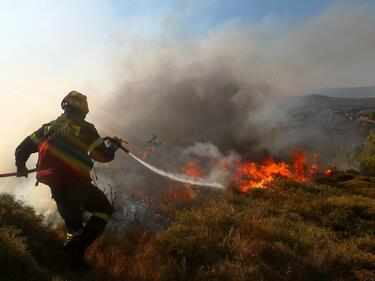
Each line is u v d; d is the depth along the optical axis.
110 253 4.98
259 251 5.50
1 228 4.14
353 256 5.91
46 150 4.26
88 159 4.35
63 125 4.32
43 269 3.81
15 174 4.46
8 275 3.51
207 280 4.65
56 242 4.79
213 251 5.49
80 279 4.18
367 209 10.51
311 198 12.51
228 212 7.17
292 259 5.44
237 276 4.79
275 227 7.03
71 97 4.42
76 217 4.27
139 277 4.50
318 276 5.15
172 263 4.87
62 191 4.25
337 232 8.81
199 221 6.62
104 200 4.54
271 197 12.18
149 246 5.33
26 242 4.35
